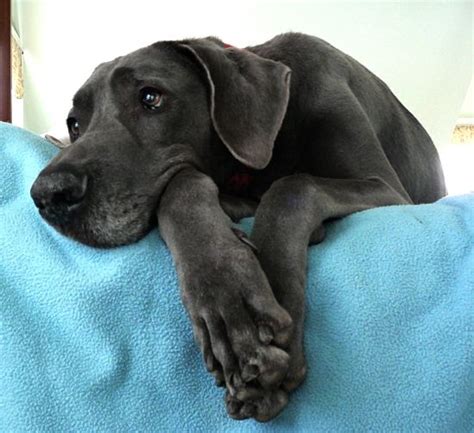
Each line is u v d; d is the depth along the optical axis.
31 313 0.74
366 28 3.15
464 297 0.78
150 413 0.72
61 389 0.71
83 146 0.91
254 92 1.05
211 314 0.65
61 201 0.80
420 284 0.79
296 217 0.82
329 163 1.21
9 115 2.75
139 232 0.85
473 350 0.75
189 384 0.72
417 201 1.54
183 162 1.02
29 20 3.33
